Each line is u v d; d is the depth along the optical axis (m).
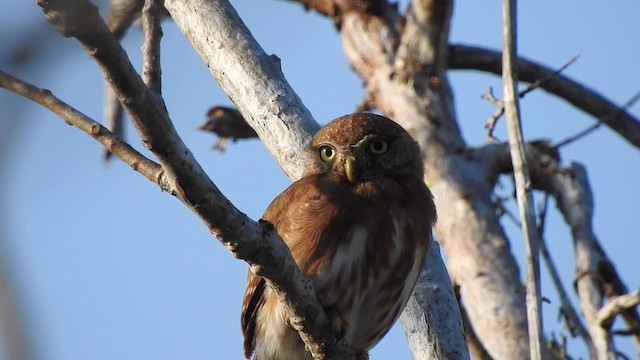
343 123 11.56
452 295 11.21
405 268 10.79
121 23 11.32
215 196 7.33
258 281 10.82
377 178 11.22
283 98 11.94
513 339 14.28
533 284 8.91
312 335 9.15
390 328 11.16
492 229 15.56
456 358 10.73
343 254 10.45
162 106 6.77
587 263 14.80
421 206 11.23
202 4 12.28
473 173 16.34
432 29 17.11
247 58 12.05
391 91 17.31
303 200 10.71
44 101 7.09
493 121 13.09
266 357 10.93
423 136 16.72
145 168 7.27
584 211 15.88
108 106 14.20
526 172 9.32
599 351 12.01
